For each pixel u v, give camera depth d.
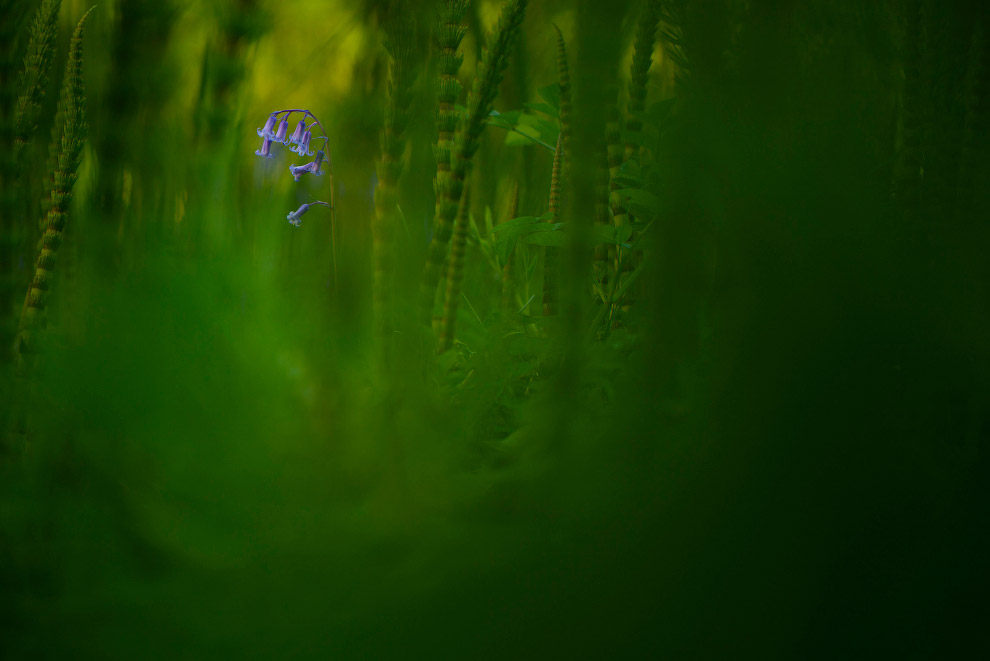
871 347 1.94
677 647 1.92
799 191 1.94
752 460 1.93
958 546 1.94
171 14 1.99
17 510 1.94
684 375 1.95
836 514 1.93
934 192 1.99
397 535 1.93
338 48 2.20
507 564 1.93
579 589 1.92
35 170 2.09
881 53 2.00
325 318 1.97
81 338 1.94
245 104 1.99
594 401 2.01
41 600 1.94
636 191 2.06
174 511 1.93
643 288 2.07
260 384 1.94
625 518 1.93
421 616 1.92
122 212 1.97
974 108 2.00
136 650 1.93
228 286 1.94
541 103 2.19
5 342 2.01
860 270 1.94
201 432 1.93
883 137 2.00
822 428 1.93
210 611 1.93
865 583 1.93
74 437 1.93
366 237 2.02
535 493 1.94
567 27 2.27
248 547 1.93
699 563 1.92
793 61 1.96
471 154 2.01
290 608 1.93
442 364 2.02
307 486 1.94
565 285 1.97
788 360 1.94
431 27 2.04
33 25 2.02
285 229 2.06
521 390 2.07
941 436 1.97
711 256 1.95
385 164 1.99
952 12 2.00
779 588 1.93
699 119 1.95
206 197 1.97
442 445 1.96
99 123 1.99
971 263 1.97
